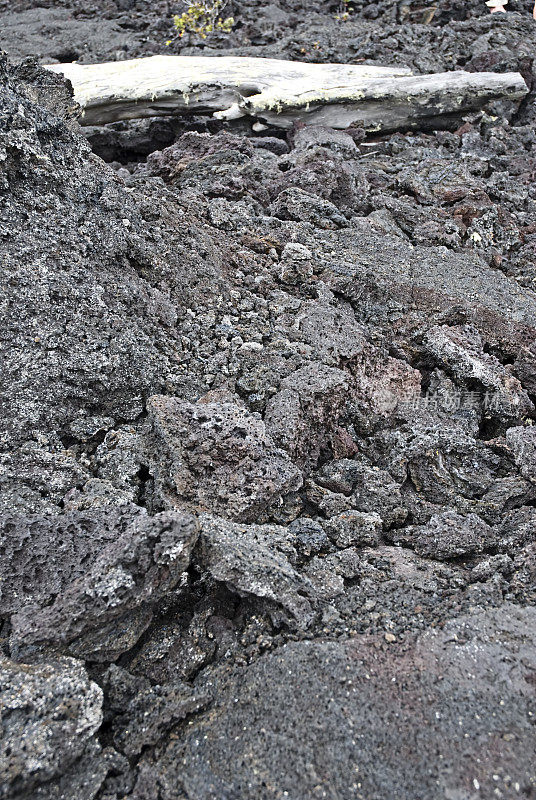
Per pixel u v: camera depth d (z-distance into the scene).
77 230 3.21
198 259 3.89
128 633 2.27
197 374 3.35
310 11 10.79
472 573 2.62
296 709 2.04
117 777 1.96
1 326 2.87
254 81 6.92
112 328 3.13
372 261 4.50
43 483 2.74
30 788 1.80
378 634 2.29
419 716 2.00
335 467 3.16
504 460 3.31
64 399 2.98
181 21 9.58
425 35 9.55
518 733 1.96
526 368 4.02
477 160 6.40
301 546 2.73
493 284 4.40
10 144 2.98
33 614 2.24
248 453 2.77
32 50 9.14
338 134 6.95
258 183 5.23
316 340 3.72
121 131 7.02
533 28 9.90
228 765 1.93
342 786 1.85
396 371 3.71
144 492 2.86
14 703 1.91
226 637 2.35
